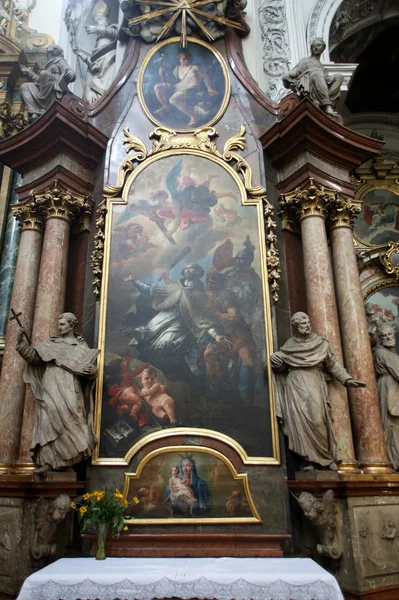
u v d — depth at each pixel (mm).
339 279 5570
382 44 8844
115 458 4855
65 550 4480
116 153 6043
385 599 4211
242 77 6406
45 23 9227
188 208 5777
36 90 6215
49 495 4383
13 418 5098
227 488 4781
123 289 5438
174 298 5410
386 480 4570
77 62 7957
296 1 7633
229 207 5773
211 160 5973
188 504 4727
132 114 6250
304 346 4809
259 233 5645
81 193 5867
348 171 6059
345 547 4293
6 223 7266
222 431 4957
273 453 4863
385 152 9531
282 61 7234
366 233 8445
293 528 4668
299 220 5738
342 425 4867
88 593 3414
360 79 9406
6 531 4441
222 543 4508
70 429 4508
